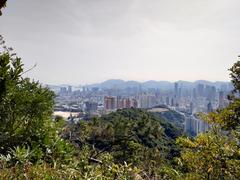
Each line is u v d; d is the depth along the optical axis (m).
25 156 5.32
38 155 6.16
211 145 8.90
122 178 5.67
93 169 5.98
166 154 32.28
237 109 9.11
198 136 9.19
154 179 6.62
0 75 8.08
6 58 8.27
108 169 5.91
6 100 7.79
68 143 7.98
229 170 8.72
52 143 7.58
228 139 9.03
